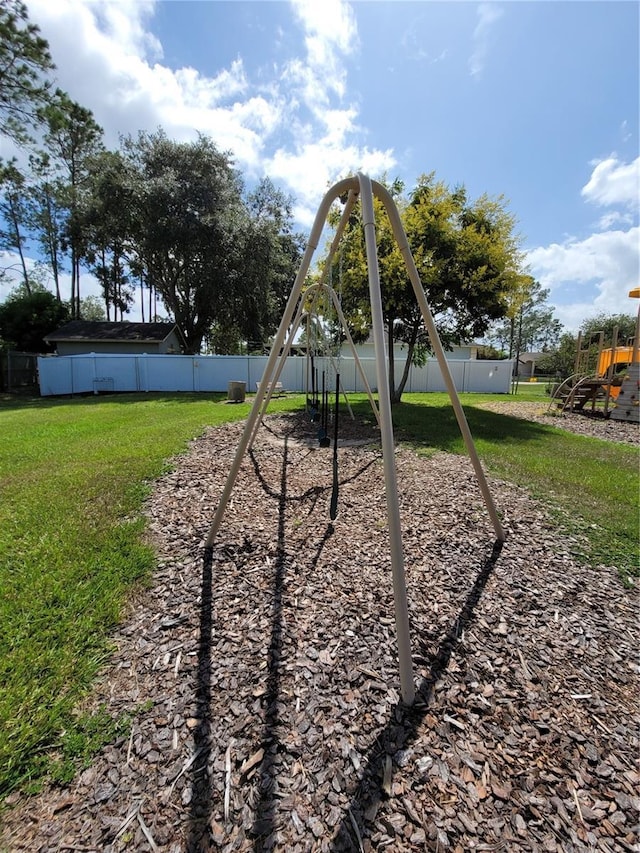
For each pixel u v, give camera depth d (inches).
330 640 64.5
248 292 657.0
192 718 50.4
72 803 40.7
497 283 326.0
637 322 321.1
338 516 111.0
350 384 569.0
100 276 871.7
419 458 174.2
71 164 698.8
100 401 433.7
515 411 374.0
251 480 139.9
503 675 58.7
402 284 315.9
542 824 39.5
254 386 579.8
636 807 41.3
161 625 67.2
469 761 45.7
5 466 153.2
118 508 111.0
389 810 40.4
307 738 48.1
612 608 74.6
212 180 624.7
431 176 346.0
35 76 416.8
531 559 90.5
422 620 70.1
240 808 40.4
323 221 81.7
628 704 54.4
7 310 722.8
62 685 54.6
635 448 213.6
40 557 85.4
